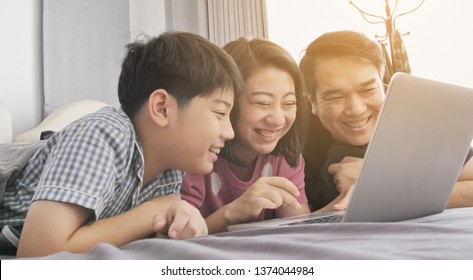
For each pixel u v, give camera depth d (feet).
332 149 3.89
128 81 2.36
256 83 3.61
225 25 6.35
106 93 6.00
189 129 2.20
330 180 3.81
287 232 1.51
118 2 6.34
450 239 1.22
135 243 1.29
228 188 3.55
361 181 1.81
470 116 2.13
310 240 1.28
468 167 3.41
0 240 2.08
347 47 4.00
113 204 2.17
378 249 1.12
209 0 6.51
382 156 1.82
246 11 6.20
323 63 4.02
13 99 4.70
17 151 2.55
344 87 3.94
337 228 1.46
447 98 1.98
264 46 3.76
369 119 3.92
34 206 1.69
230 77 2.38
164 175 2.65
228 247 1.21
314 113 4.01
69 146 1.82
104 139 1.91
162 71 2.21
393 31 4.71
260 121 3.61
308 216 2.63
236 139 3.59
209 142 2.24
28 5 4.93
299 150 3.77
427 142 1.98
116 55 6.22
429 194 2.17
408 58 4.75
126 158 2.05
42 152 2.28
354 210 1.87
